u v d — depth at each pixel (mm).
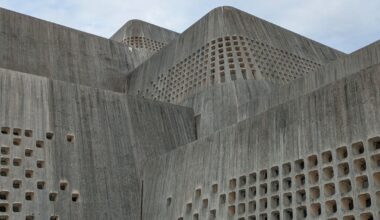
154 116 26625
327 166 15039
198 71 30281
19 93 22375
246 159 17984
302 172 15758
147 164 24109
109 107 25203
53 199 21125
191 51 31844
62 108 23469
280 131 16984
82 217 21281
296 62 32781
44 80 23578
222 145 19406
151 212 22391
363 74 14695
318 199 15039
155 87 33750
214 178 19188
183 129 27359
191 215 19750
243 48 30359
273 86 29109
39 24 36375
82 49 37781
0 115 21297
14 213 19641
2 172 20281
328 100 15594
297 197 15750
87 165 22688
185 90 30578
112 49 39844
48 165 21469
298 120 16438
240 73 29141
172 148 26188
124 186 23297
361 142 14219
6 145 20766
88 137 23547
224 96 27562
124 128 25078
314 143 15609
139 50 41969
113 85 37531
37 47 35094
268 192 16703
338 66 22078
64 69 35438
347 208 14391
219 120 26578
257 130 17969
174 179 21562
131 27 51719
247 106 24859
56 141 22375
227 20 31453
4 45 33312
